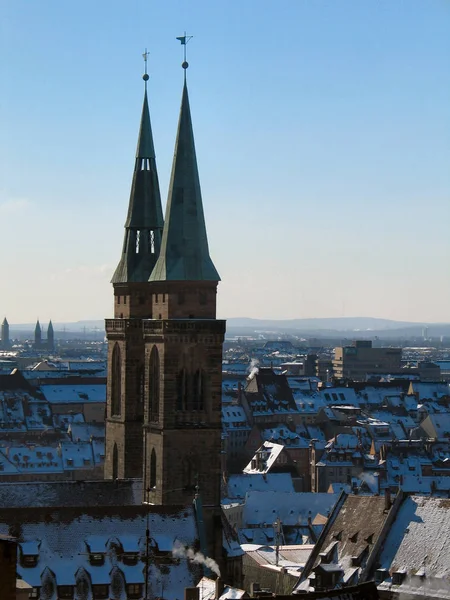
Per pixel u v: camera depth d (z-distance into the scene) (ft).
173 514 499.10
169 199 595.88
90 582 470.80
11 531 475.72
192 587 433.89
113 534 484.74
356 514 561.84
